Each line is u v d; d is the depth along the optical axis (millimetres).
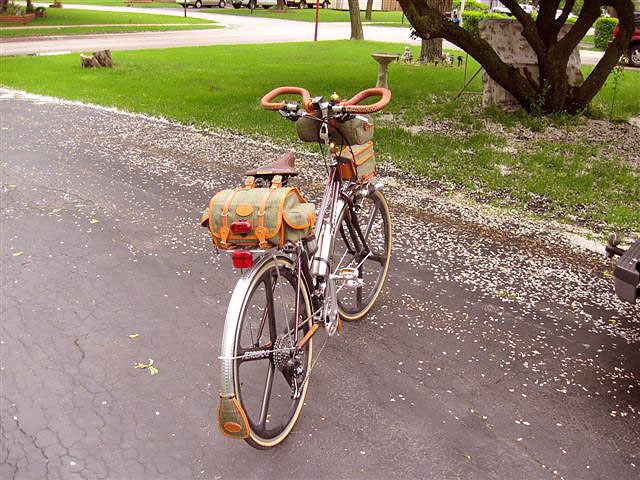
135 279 4719
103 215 6055
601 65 11164
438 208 6543
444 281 4828
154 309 4277
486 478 2791
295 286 3043
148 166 7855
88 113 11328
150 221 5941
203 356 3723
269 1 55688
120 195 6676
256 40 29703
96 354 3721
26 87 14062
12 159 7980
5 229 5617
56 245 5305
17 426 3094
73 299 4383
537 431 3113
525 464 2881
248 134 9844
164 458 2895
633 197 7027
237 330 2594
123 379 3486
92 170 7598
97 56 17641
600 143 9633
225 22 40594
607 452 2979
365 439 3031
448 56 21312
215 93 13648
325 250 3311
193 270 4902
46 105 12023
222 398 2576
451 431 3096
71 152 8430
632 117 11664
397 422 3158
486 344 3930
